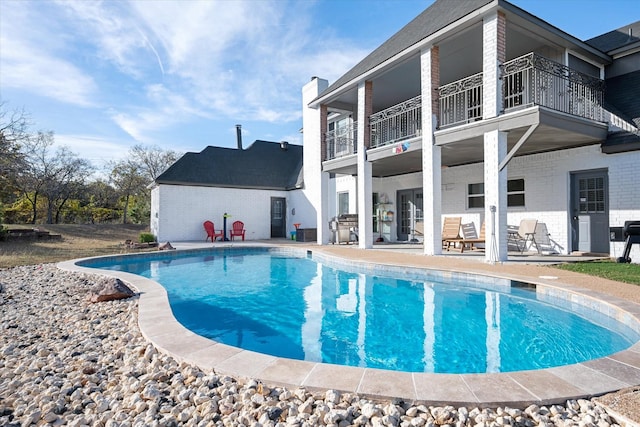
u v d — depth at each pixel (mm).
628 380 2545
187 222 16672
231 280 8531
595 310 4570
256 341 4539
